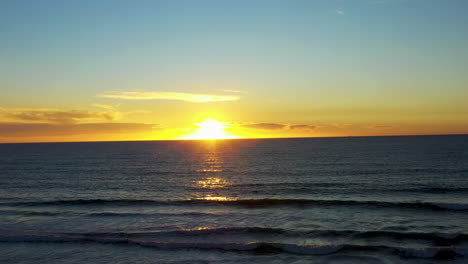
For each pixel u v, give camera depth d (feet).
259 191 88.89
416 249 40.57
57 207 70.08
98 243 46.21
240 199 75.00
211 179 115.14
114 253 42.80
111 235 49.88
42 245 45.80
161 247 44.42
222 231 50.67
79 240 47.24
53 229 54.08
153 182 109.09
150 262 39.93
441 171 119.75
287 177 116.16
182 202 73.31
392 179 104.32
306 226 53.62
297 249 42.63
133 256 41.81
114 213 64.13
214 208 67.72
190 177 121.39
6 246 45.52
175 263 39.47
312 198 77.36
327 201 70.49
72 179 117.50
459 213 60.08
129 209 67.72
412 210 62.90
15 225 56.59
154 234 49.96
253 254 41.88
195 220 58.75
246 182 106.22
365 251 41.65
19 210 67.41
